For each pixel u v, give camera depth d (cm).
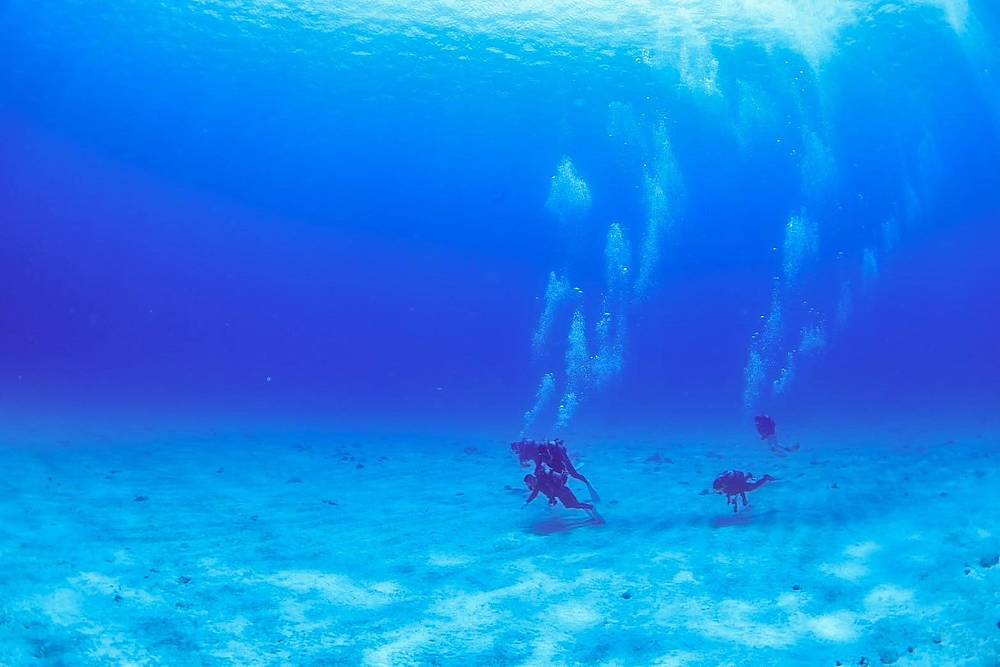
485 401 3491
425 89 3422
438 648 517
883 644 491
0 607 546
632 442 1761
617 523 856
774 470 1164
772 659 480
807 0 2492
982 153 3922
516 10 2675
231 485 1147
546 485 859
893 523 748
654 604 594
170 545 765
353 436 1925
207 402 2986
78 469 1218
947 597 551
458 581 663
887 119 3491
